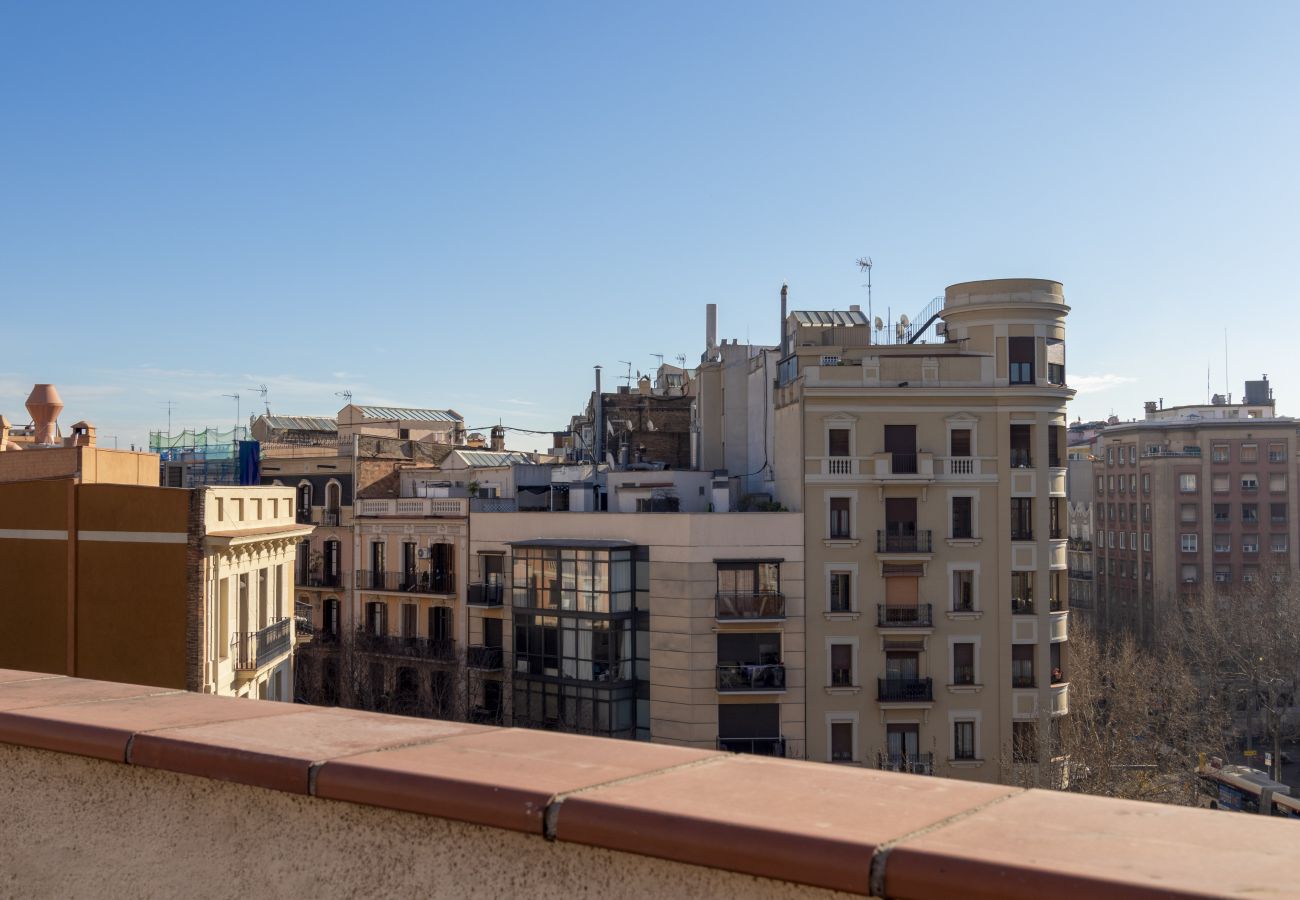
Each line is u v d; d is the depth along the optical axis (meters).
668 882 2.88
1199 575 98.75
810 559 46.16
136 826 4.02
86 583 27.45
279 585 34.75
